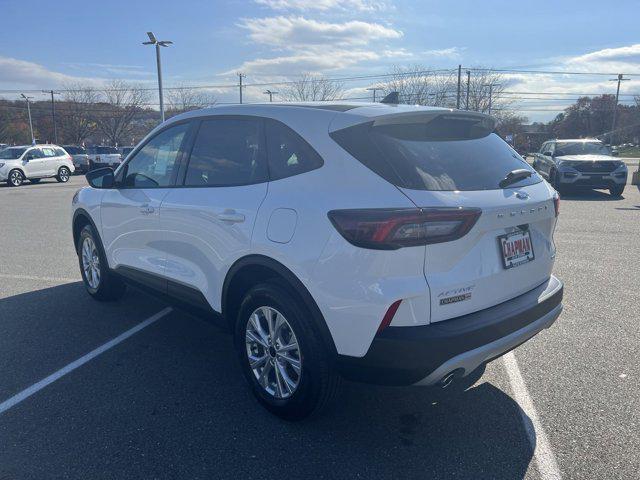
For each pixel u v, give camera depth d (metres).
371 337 2.81
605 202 14.54
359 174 2.95
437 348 2.75
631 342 4.56
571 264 7.26
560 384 3.84
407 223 2.71
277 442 3.17
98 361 4.29
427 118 3.29
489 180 3.18
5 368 4.15
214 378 4.00
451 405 3.58
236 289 3.68
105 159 35.03
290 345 3.25
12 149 24.53
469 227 2.85
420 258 2.76
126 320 5.23
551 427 3.29
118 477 2.85
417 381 2.83
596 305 5.53
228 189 3.64
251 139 3.62
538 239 3.45
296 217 3.09
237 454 3.05
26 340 4.71
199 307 3.98
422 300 2.76
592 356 4.29
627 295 5.86
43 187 22.77
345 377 3.02
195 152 4.08
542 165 18.77
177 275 4.15
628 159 54.53
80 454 3.05
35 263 7.61
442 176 2.99
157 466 2.94
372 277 2.77
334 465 2.95
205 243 3.78
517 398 3.65
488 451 3.07
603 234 9.52
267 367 3.44
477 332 2.85
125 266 4.90
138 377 4.01
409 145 3.10
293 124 3.37
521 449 3.08
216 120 3.97
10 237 9.72
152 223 4.35
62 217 12.46
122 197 4.79
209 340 4.74
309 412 3.24
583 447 3.08
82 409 3.54
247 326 3.53
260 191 3.39
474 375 4.00
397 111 3.19
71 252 8.38
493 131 3.79
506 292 3.16
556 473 2.86
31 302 5.78
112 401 3.64
